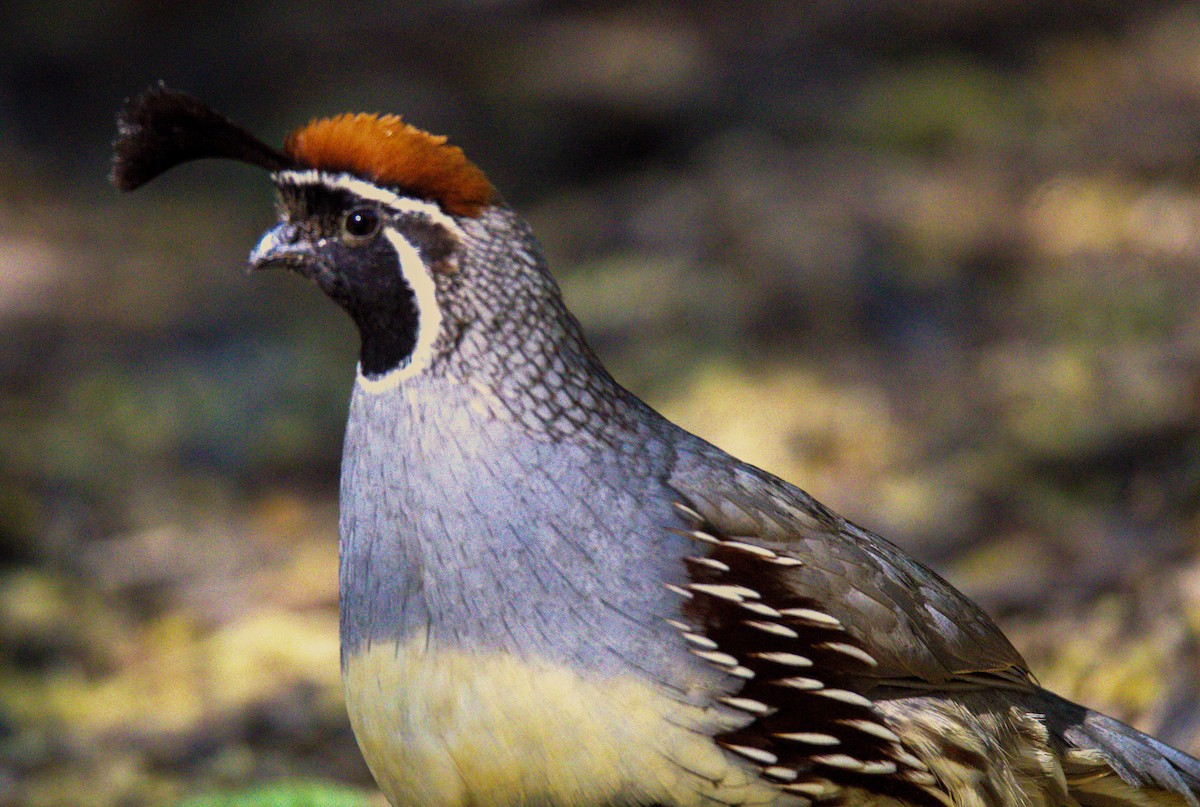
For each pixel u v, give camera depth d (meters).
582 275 15.48
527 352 5.82
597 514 5.68
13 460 13.17
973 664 6.20
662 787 5.55
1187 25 20.45
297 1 25.11
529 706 5.51
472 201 5.80
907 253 14.80
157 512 12.57
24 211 19.70
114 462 13.38
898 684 5.98
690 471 5.99
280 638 10.55
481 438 5.69
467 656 5.56
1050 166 16.47
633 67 21.62
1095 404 11.65
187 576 11.56
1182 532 9.55
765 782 5.62
